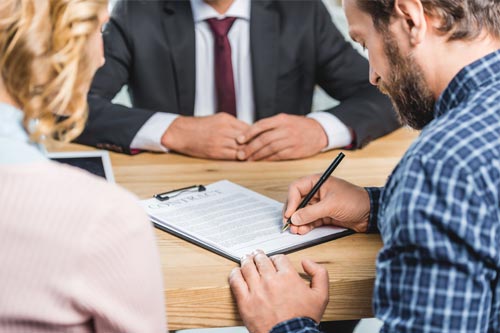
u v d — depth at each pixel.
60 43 0.78
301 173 1.65
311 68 2.21
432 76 1.05
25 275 0.74
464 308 0.92
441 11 1.00
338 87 2.20
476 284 0.92
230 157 1.73
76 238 0.75
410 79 1.06
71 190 0.77
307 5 2.20
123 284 0.77
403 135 1.95
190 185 1.55
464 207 0.90
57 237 0.74
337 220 1.32
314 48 2.20
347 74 2.18
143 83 2.14
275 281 1.12
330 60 2.20
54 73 0.79
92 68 0.84
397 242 0.94
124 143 1.77
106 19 0.85
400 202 0.93
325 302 1.14
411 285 0.94
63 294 0.74
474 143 0.92
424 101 1.07
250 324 1.11
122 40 2.13
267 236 1.28
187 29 2.13
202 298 1.13
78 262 0.74
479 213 0.90
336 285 1.17
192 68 2.13
